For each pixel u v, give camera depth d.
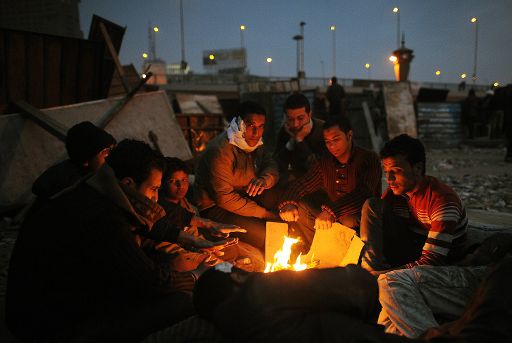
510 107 10.61
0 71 5.35
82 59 6.17
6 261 3.48
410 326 1.91
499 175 8.25
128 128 5.95
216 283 1.55
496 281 1.40
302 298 1.36
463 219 2.38
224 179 3.55
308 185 3.52
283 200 3.52
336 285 1.41
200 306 1.58
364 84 31.78
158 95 6.55
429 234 2.30
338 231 2.87
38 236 1.78
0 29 5.18
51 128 5.01
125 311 1.95
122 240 1.81
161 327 2.03
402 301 1.96
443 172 9.08
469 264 2.27
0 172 4.75
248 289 1.37
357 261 2.66
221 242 2.49
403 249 2.65
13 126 4.96
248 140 3.51
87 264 1.80
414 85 32.62
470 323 1.31
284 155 4.39
